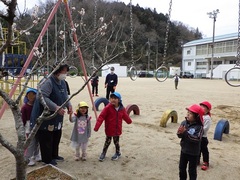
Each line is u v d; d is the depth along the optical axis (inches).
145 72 1766.7
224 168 146.3
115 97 149.7
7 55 269.7
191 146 114.3
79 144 148.3
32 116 130.6
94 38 109.1
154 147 179.6
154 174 135.2
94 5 192.9
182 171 120.1
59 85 139.1
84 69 200.7
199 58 2155.5
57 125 137.2
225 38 1863.9
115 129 151.5
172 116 260.4
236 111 330.3
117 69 1862.7
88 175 130.5
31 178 102.8
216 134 205.6
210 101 437.4
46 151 136.1
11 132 207.2
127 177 130.4
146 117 290.5
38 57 85.5
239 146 190.5
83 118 148.2
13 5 59.7
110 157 157.8
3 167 136.5
